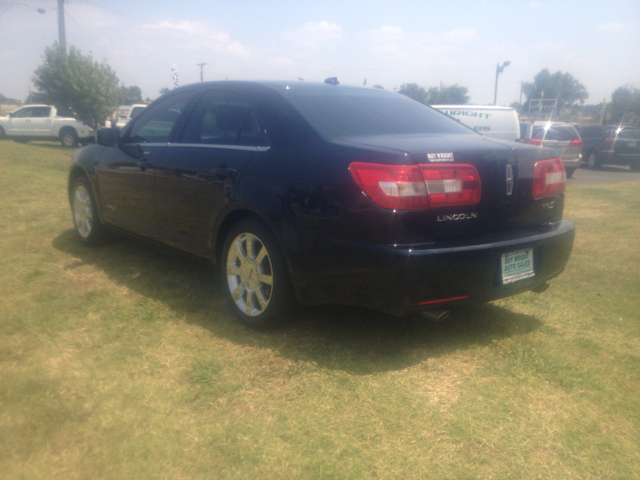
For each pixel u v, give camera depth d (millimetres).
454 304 2770
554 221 3236
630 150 18531
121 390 2547
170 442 2168
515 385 2664
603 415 2428
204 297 3807
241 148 3320
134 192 4230
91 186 4848
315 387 2604
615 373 2812
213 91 3809
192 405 2436
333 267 2746
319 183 2775
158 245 4117
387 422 2328
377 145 2730
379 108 3541
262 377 2691
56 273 4266
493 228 2859
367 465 2057
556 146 15680
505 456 2131
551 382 2703
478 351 3031
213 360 2850
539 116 40531
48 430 2227
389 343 3105
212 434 2225
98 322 3326
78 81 20547
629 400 2555
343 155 2748
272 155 3094
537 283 3074
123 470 2006
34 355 2871
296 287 2938
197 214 3576
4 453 2084
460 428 2297
